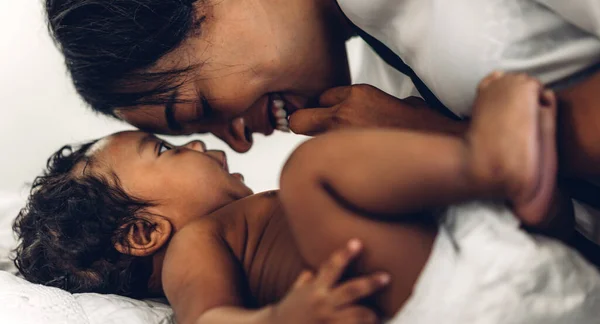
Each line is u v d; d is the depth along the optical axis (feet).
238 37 2.84
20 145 4.72
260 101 3.09
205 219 2.79
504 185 2.05
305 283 2.13
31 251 3.28
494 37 2.43
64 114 4.75
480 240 2.19
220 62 2.87
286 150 4.91
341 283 2.18
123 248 3.12
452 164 2.08
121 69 2.81
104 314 2.92
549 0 2.37
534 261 2.18
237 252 2.73
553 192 2.20
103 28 2.77
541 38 2.44
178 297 2.57
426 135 2.15
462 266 2.15
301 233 2.27
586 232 2.82
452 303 2.13
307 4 2.93
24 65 4.71
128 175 3.16
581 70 2.44
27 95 4.73
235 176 3.38
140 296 3.29
